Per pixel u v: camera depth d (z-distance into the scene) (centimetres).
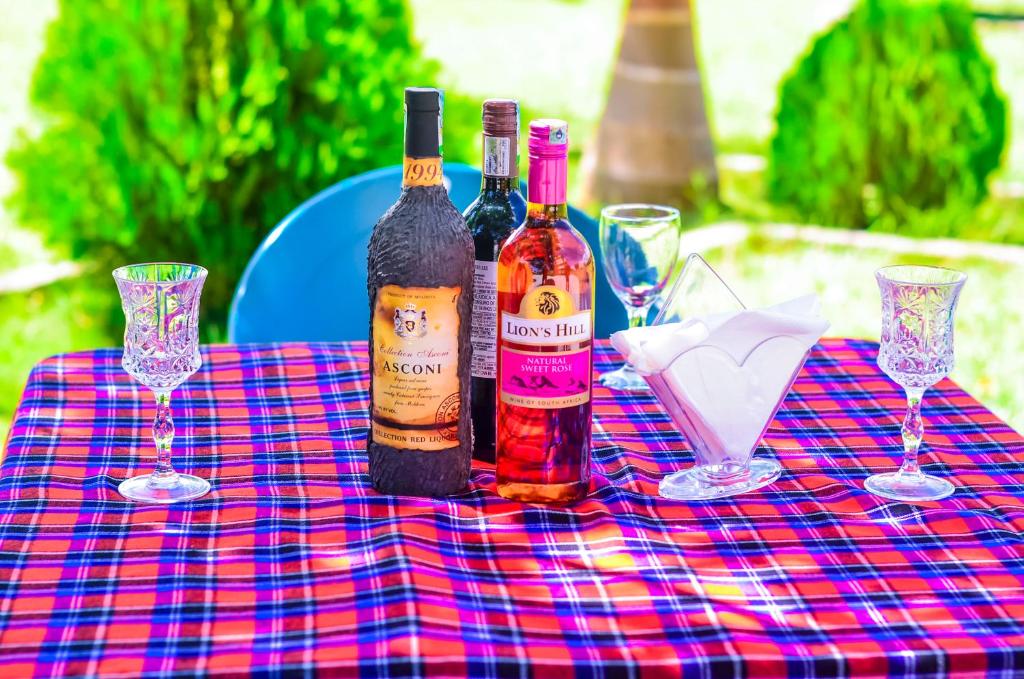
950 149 552
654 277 176
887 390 167
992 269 511
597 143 589
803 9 1142
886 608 111
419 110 120
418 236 122
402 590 111
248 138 389
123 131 394
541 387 126
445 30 1041
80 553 118
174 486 132
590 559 119
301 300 221
